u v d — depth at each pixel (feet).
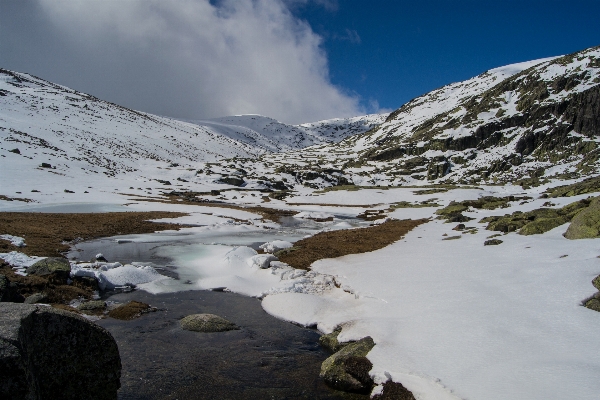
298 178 343.87
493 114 388.16
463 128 385.70
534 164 295.89
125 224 124.06
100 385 24.43
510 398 25.49
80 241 96.84
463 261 64.28
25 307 22.20
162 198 214.28
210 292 60.70
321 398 31.09
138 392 30.81
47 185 192.95
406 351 35.12
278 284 62.85
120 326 44.83
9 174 194.70
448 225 117.08
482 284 50.06
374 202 243.81
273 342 42.37
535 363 29.27
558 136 306.76
